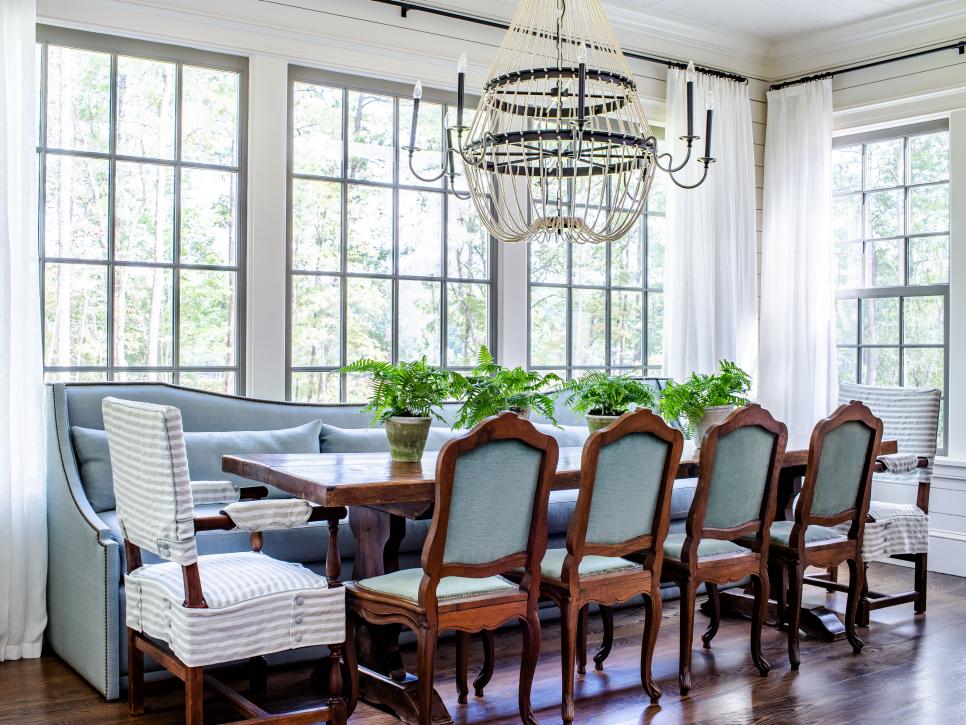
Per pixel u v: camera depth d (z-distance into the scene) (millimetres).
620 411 3924
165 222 4516
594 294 5914
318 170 4914
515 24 3773
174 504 2701
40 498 3893
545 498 3070
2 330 3793
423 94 5230
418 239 5230
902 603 4570
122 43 4387
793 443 4410
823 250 6105
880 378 6141
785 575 4453
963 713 3279
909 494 5848
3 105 3834
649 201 6156
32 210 3910
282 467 3314
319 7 4809
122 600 3373
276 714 2953
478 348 5434
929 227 5895
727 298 6109
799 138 6238
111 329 4387
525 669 3104
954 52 5637
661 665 3832
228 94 4672
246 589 2818
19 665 3770
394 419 3508
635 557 3502
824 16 5898
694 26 6035
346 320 4996
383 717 3230
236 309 4699
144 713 3238
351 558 3996
